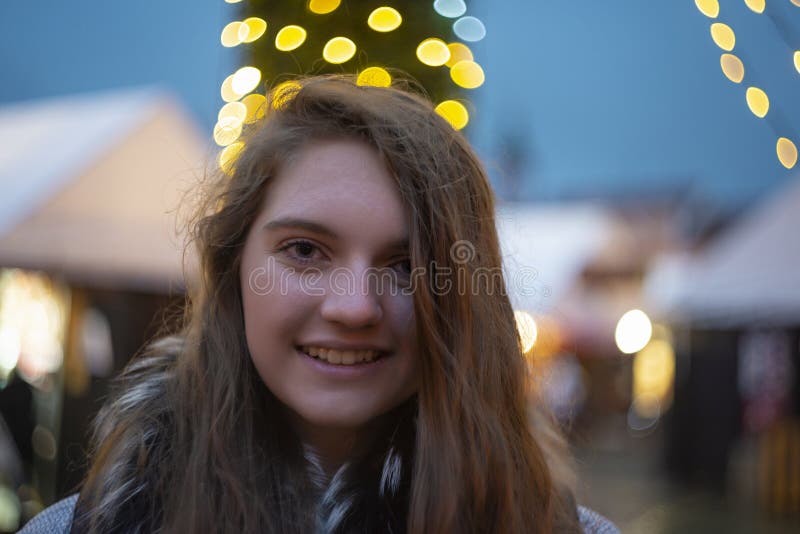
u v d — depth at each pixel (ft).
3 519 12.77
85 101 17.53
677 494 24.58
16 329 13.94
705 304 21.98
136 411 3.58
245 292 3.37
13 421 13.87
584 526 4.17
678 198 41.32
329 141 3.27
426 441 3.31
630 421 35.86
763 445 22.72
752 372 25.38
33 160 14.33
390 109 3.38
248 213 3.38
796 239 21.20
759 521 21.35
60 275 13.33
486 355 3.51
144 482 3.41
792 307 19.83
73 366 14.49
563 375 28.19
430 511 3.26
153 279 14.20
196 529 3.23
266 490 3.37
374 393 3.25
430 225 3.30
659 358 34.68
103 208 13.61
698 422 27.81
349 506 3.35
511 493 3.44
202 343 3.61
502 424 3.63
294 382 3.23
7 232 12.30
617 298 29.25
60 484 14.08
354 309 3.07
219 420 3.43
